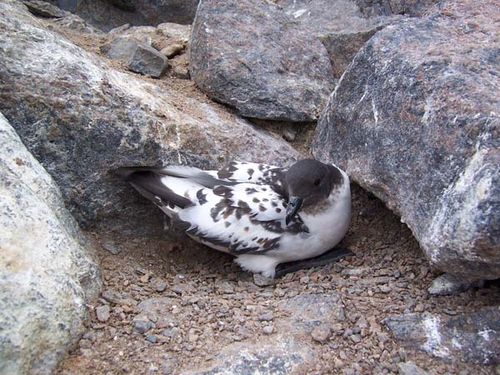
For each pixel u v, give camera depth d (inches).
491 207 16.4
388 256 23.9
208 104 28.4
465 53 21.9
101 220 24.1
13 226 18.0
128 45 29.4
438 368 18.5
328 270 23.8
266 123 29.2
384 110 22.6
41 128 22.5
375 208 26.5
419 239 19.8
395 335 19.5
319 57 30.5
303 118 28.7
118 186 24.0
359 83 24.6
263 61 28.8
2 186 18.6
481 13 24.6
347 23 32.8
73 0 40.3
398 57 22.7
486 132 18.1
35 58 22.7
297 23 31.2
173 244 25.4
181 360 18.7
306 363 18.6
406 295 21.2
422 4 33.1
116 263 23.4
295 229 23.5
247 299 21.9
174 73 30.2
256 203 23.3
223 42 28.7
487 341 18.8
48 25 31.2
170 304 21.2
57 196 21.6
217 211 23.2
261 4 30.8
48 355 17.6
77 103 22.8
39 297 17.3
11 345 16.5
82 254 20.7
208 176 24.2
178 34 33.4
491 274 18.2
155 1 38.7
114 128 23.3
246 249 23.5
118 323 20.0
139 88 25.9
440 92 20.3
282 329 19.8
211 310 21.0
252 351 18.8
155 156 24.1
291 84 28.7
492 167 16.8
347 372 18.4
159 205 23.5
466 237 16.9
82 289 19.5
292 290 22.6
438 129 19.8
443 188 19.0
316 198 23.1
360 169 23.7
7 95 22.1
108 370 18.2
